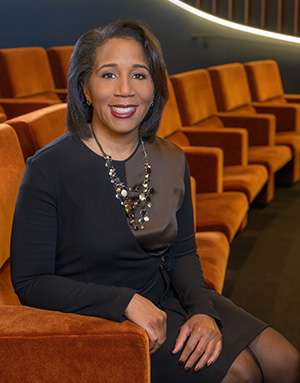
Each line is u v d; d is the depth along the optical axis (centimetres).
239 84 469
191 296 150
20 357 115
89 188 138
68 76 143
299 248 335
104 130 143
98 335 113
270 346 148
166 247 149
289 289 282
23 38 551
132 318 127
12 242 135
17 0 545
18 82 414
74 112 142
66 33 556
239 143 364
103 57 139
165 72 146
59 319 117
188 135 368
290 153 438
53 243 135
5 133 165
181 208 156
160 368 143
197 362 141
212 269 208
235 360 143
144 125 151
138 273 145
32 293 131
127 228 139
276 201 427
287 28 563
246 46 568
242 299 272
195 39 570
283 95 536
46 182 134
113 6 558
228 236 262
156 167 149
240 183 325
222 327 149
